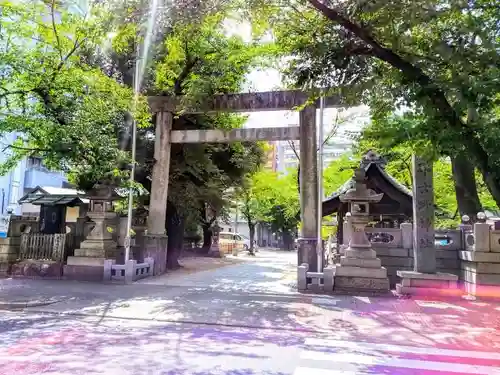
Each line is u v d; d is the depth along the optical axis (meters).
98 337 7.49
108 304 10.73
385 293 12.55
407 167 19.66
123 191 17.25
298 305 11.00
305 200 15.56
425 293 12.12
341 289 12.86
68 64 14.12
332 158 33.78
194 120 18.88
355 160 23.92
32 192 18.05
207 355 6.45
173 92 17.14
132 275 14.82
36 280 14.80
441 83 6.20
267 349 6.97
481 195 19.12
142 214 20.30
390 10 6.59
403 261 13.80
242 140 16.64
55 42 13.88
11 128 13.07
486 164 5.83
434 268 12.47
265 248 60.97
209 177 20.12
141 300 11.35
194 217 23.78
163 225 17.23
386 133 7.52
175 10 8.40
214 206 22.67
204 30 14.02
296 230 57.38
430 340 7.81
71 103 13.60
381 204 17.25
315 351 6.94
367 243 13.12
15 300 10.95
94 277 14.95
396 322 9.22
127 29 9.31
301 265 13.78
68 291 12.60
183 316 9.45
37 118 13.42
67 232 17.62
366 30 6.98
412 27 7.11
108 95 13.76
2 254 15.66
